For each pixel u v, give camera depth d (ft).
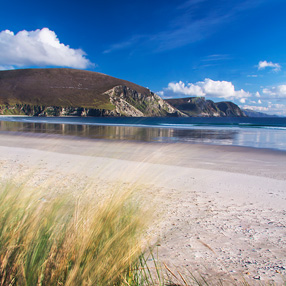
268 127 158.30
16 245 4.61
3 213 5.53
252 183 26.32
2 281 4.31
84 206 6.08
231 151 54.08
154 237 8.84
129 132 110.22
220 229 13.00
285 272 8.48
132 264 5.32
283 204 18.83
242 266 8.88
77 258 4.47
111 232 5.24
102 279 4.43
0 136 80.18
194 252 9.83
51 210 5.99
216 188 23.71
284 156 47.73
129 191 5.92
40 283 4.33
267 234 12.51
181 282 7.06
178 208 16.46
